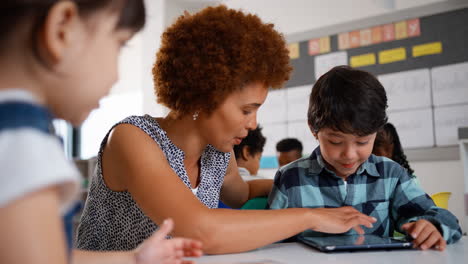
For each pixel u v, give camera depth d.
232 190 1.20
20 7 0.30
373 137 0.97
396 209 1.09
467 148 2.42
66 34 0.32
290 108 3.44
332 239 0.80
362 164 1.11
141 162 0.72
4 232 0.26
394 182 1.10
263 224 0.69
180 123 0.86
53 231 0.28
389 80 3.07
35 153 0.28
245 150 1.82
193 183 0.96
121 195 0.84
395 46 3.07
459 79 2.83
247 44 0.75
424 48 2.97
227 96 0.76
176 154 0.87
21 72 0.32
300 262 0.60
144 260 0.48
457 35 2.86
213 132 0.80
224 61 0.74
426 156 2.88
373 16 3.17
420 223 0.76
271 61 0.78
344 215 0.80
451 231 0.78
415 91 2.97
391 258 0.63
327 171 1.11
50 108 0.35
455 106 2.83
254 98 0.78
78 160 3.74
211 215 0.67
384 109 0.96
